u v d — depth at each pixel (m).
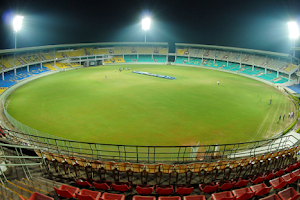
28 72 85.50
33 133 32.06
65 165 17.39
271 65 84.31
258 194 13.30
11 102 51.84
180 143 32.31
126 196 13.65
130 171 16.95
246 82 76.31
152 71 95.25
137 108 46.81
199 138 33.94
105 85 67.56
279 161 19.61
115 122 39.62
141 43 124.31
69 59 106.62
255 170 18.28
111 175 16.50
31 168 15.84
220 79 80.19
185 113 44.22
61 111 45.25
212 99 54.28
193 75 87.19
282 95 59.72
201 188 14.38
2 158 15.78
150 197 12.30
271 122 40.50
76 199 12.62
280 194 12.82
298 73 70.50
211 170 15.85
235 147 31.11
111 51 124.19
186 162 17.69
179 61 122.12
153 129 36.81
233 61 101.50
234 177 16.95
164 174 16.66
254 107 48.84
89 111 45.09
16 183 13.44
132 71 93.62
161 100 52.53
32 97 55.81
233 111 45.97
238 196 13.27
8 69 76.69
